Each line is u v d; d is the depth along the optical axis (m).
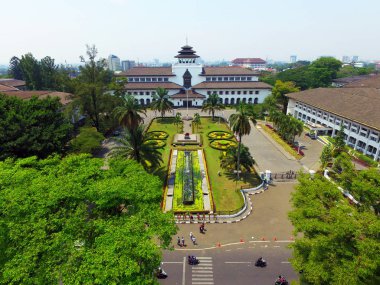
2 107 43.31
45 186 21.77
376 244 17.22
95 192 21.41
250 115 44.56
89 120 75.19
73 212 20.50
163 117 96.75
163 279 28.33
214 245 33.38
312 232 21.66
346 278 17.27
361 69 188.75
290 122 66.19
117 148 45.44
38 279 15.98
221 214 38.69
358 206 22.98
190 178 48.00
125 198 21.41
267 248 33.00
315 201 22.88
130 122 43.16
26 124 43.22
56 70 121.75
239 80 121.62
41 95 75.81
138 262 17.45
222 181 48.41
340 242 19.22
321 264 19.48
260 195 44.72
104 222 19.92
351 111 65.00
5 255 17.66
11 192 20.72
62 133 46.84
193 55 118.56
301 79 128.25
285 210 40.69
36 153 42.19
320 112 77.81
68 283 15.45
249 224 37.44
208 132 77.62
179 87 114.25
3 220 18.78
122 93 97.25
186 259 31.08
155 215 20.64
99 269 15.80
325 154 50.88
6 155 39.75
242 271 29.48
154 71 119.81
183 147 65.38
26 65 107.62
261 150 64.62
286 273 29.25
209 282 28.03
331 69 151.75
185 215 38.41
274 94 107.38
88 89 66.31
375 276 18.69
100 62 78.12
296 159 59.03
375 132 56.47
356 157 58.25
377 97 74.44
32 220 18.70
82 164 27.16
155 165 46.03
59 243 17.39
